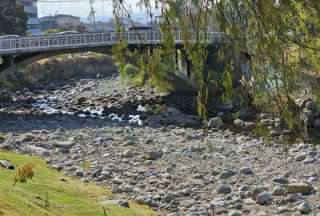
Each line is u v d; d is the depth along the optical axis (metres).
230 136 39.03
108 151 33.38
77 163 29.48
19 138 36.94
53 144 34.88
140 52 9.02
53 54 55.16
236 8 8.22
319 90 8.73
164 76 8.73
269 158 31.05
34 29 142.75
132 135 39.94
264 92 8.60
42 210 15.20
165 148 34.38
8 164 22.30
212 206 21.91
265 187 24.42
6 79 74.12
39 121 47.41
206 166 29.31
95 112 55.94
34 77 82.81
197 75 8.57
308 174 27.27
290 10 8.22
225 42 8.39
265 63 8.39
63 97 69.94
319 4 8.20
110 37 55.88
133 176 26.72
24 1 143.75
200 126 45.00
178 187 24.84
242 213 21.30
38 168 25.00
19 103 63.31
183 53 8.88
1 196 14.38
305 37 8.58
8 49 51.50
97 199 20.28
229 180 26.30
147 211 20.50
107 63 98.94
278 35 8.22
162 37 8.45
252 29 8.27
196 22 8.30
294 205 22.19
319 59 8.59
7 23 89.94
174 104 56.09
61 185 21.33
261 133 9.66
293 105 8.70
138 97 60.66
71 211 17.31
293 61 8.56
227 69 8.48
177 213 20.84
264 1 8.08
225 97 8.66
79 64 94.69
